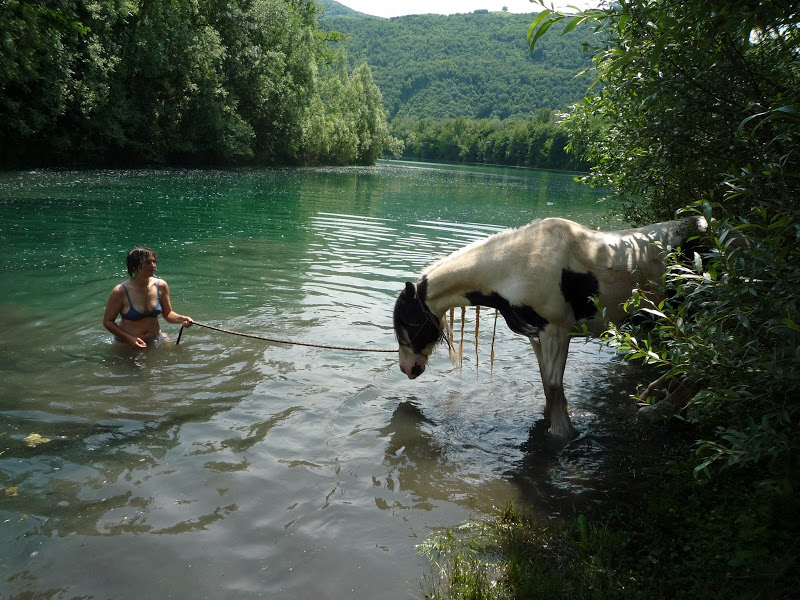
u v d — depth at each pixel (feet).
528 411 18.33
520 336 25.76
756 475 13.61
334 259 38.09
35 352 20.03
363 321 25.50
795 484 10.64
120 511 11.97
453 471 14.52
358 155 233.14
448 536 11.75
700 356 10.89
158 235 42.96
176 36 117.39
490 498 13.41
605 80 19.94
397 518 12.39
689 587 10.37
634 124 19.66
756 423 10.98
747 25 11.58
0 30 78.33
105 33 102.06
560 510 13.04
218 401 17.34
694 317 11.61
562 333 16.71
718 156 16.44
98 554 10.66
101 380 18.21
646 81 16.87
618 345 12.10
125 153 114.42
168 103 121.29
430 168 271.08
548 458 15.39
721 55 15.24
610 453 15.74
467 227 59.31
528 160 398.42
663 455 15.55
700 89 15.70
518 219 69.82
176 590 9.91
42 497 12.28
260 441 15.23
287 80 158.10
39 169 93.35
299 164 179.22
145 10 113.80
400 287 31.53
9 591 9.61
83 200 59.36
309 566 10.72
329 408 17.44
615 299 16.48
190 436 15.23
